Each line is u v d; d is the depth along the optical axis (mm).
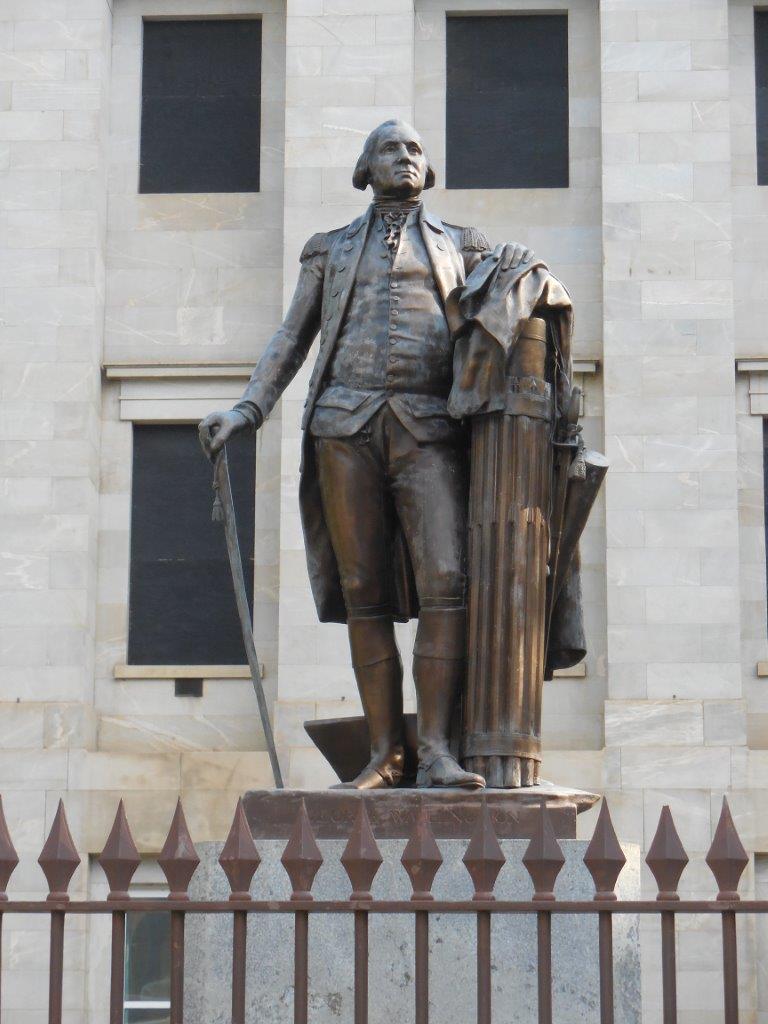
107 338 31344
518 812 9727
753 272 30766
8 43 31500
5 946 27984
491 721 10125
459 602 10375
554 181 31391
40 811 28953
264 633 30234
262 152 31969
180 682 30078
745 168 31219
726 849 7801
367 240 11078
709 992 26828
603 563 29594
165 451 31219
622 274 30078
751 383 30234
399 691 10828
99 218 31266
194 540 30891
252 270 31547
